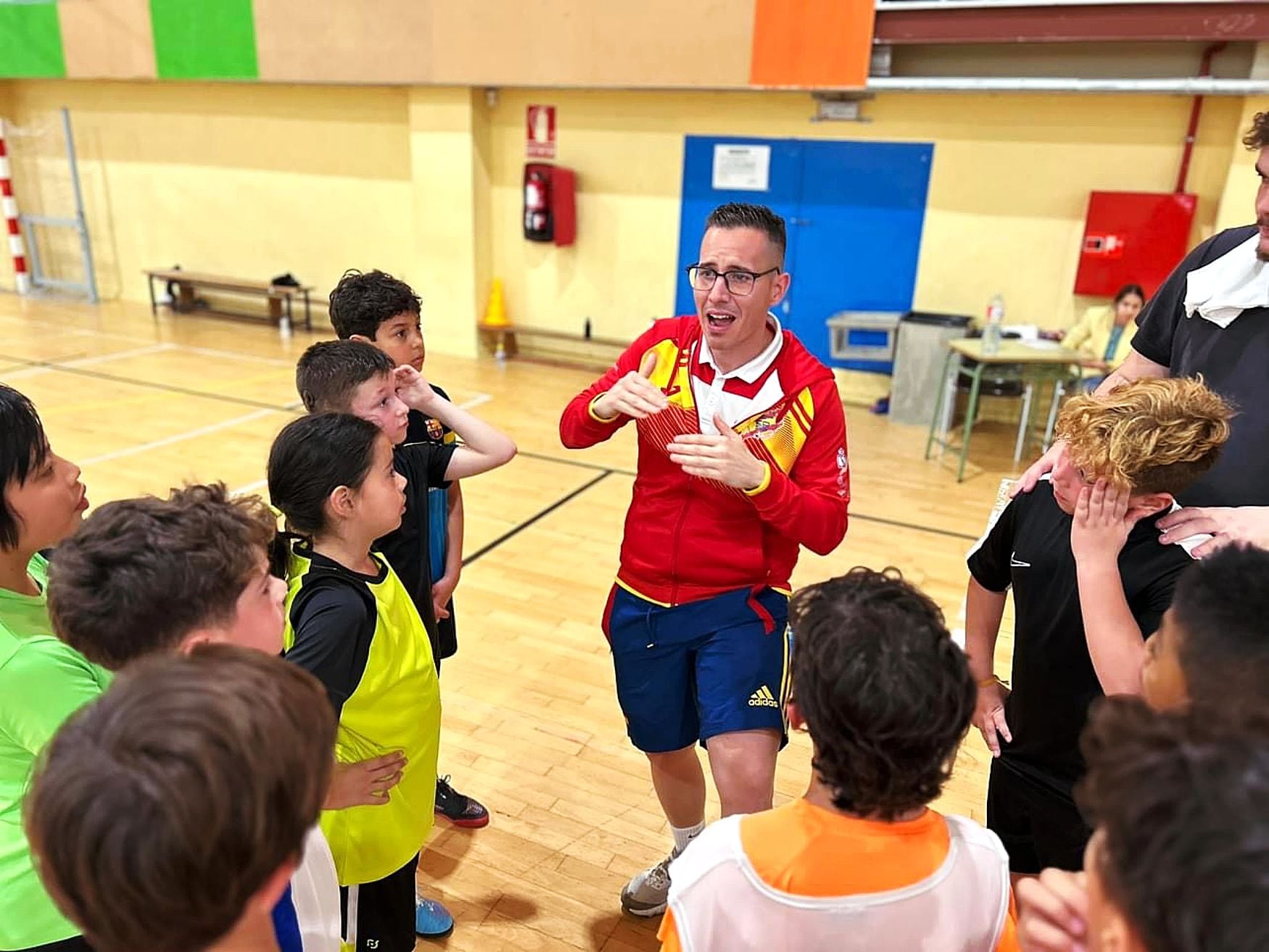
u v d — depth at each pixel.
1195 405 1.17
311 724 0.72
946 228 6.11
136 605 0.96
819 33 5.59
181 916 0.63
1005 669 3.11
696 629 1.68
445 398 2.07
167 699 0.66
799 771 2.56
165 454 4.93
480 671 3.01
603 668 3.06
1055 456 1.48
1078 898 0.77
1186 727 0.58
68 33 7.96
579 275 7.37
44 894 1.12
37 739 1.09
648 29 6.00
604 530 4.23
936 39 5.34
